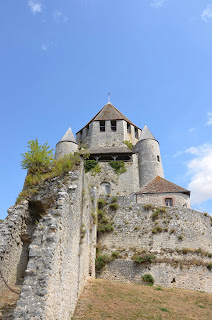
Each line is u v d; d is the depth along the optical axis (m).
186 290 16.06
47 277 6.93
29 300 6.57
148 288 15.19
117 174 38.00
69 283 9.22
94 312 10.05
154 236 18.64
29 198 11.89
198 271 17.47
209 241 20.06
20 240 10.76
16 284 9.91
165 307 11.98
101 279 15.82
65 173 12.31
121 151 39.97
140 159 40.31
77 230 11.29
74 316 9.45
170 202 25.22
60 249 8.15
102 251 18.14
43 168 15.22
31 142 16.11
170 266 17.06
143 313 10.80
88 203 15.17
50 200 11.56
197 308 12.52
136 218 19.41
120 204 20.06
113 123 47.44
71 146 42.69
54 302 7.19
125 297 12.54
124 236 18.78
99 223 19.36
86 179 14.76
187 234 19.05
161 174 38.88
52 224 7.96
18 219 10.70
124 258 17.55
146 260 17.12
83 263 12.72
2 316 7.51
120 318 9.91
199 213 20.55
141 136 42.88
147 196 25.61
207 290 17.09
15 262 10.12
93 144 44.19
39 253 7.36
